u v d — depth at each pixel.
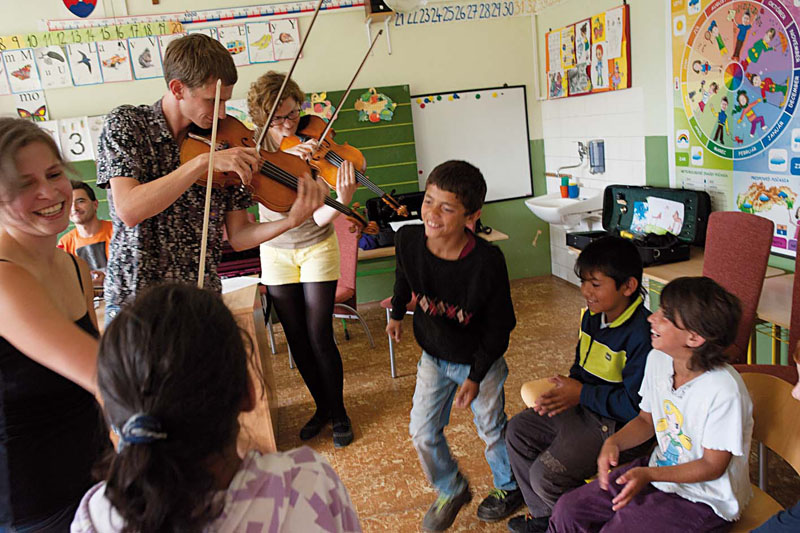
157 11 4.81
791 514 1.27
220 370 0.73
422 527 2.31
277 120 2.76
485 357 1.99
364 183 3.21
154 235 1.79
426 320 2.07
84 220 3.38
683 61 3.53
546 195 5.10
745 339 2.45
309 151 2.79
